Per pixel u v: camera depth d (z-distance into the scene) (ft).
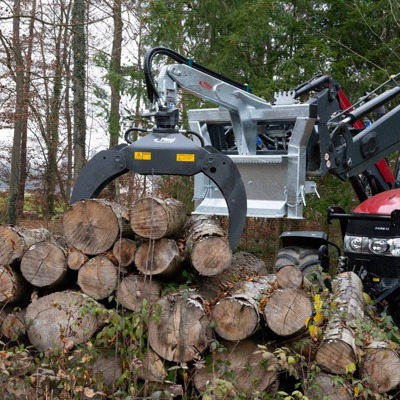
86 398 14.78
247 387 15.02
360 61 43.06
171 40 41.42
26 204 63.05
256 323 14.64
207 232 15.85
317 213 39.99
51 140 57.06
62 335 14.78
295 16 46.55
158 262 15.31
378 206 21.04
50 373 14.64
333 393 14.28
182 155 16.63
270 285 16.38
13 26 56.85
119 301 15.56
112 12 53.31
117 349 14.88
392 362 14.70
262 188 18.99
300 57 41.22
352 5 42.80
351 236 21.06
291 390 15.79
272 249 47.06
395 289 19.92
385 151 21.34
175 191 40.11
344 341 14.39
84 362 14.48
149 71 17.61
